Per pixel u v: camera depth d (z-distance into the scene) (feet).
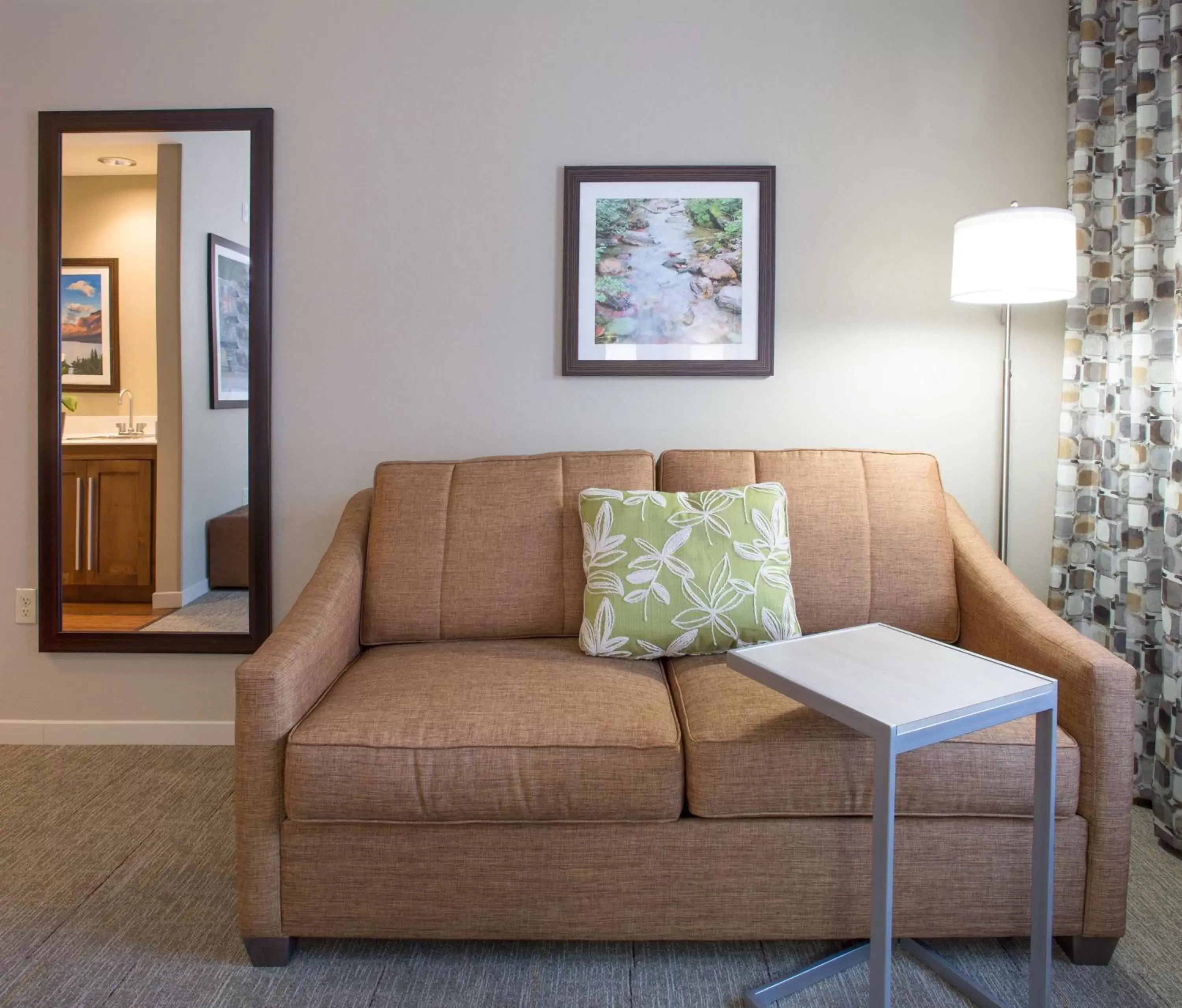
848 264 8.69
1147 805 7.80
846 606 7.40
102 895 6.37
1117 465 8.05
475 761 5.41
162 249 8.73
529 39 8.62
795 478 7.68
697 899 5.54
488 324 8.79
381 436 8.89
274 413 8.87
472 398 8.85
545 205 8.70
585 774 5.42
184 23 8.64
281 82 8.66
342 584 7.04
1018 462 8.81
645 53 8.61
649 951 5.85
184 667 9.03
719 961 5.73
